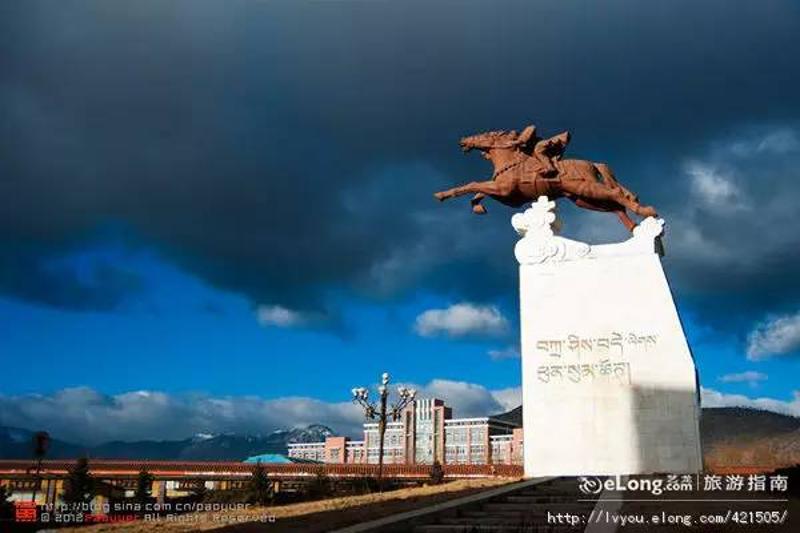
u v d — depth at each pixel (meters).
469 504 16.09
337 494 36.97
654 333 24.38
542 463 24.27
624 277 25.23
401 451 95.88
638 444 23.53
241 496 37.19
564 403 24.61
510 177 27.52
